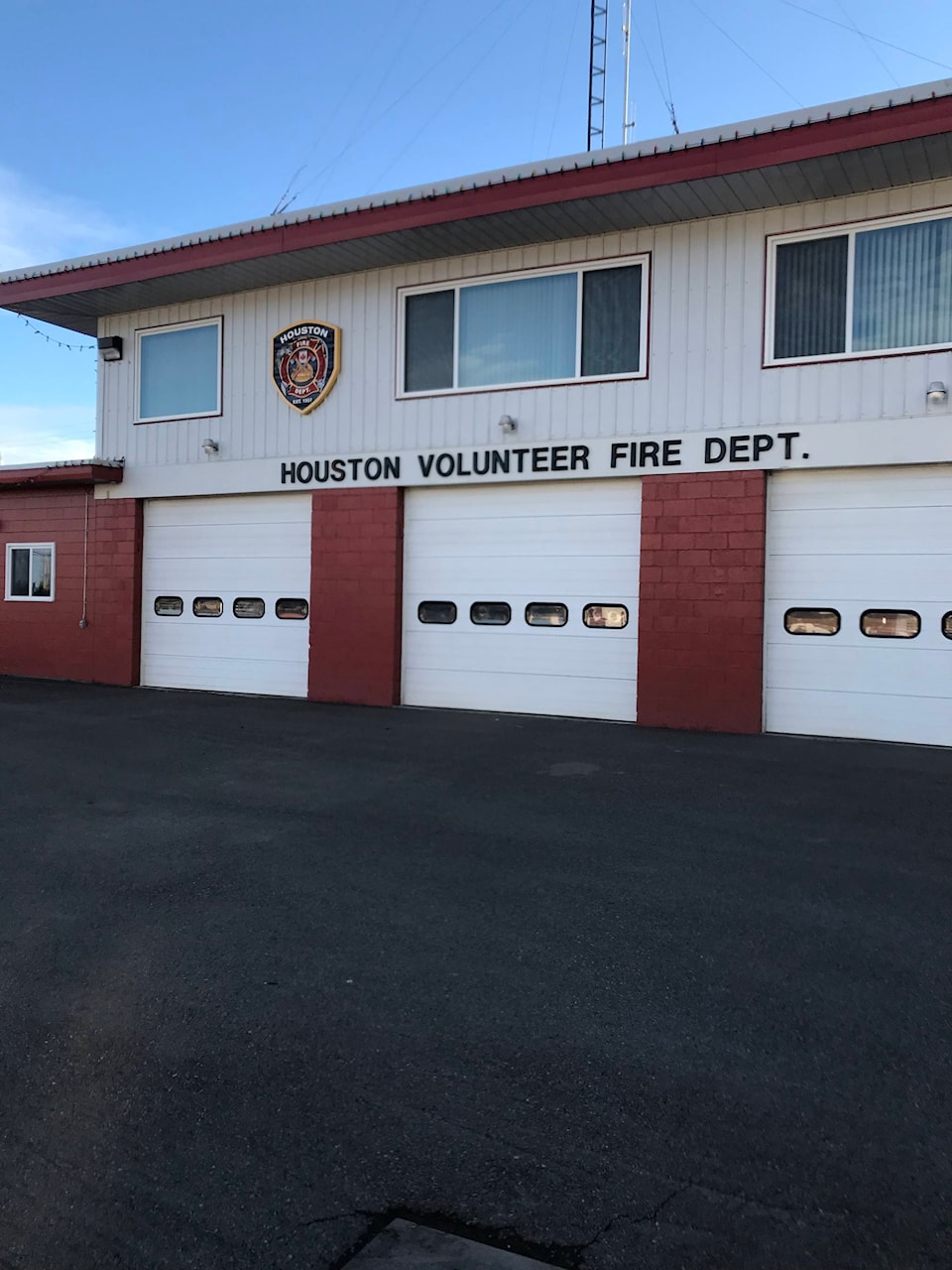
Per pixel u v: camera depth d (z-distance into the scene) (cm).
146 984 374
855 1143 271
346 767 794
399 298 1180
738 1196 248
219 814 636
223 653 1327
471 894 477
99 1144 272
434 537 1173
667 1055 320
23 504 1503
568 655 1097
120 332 1401
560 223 1035
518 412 1109
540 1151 267
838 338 959
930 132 816
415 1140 273
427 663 1177
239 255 1159
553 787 721
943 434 915
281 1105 291
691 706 1016
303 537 1266
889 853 548
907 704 942
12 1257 228
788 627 988
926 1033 334
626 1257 226
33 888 486
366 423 1203
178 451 1347
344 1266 224
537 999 361
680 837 581
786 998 362
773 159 876
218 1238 234
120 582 1405
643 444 1040
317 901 467
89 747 884
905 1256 226
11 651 1523
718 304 1009
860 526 961
